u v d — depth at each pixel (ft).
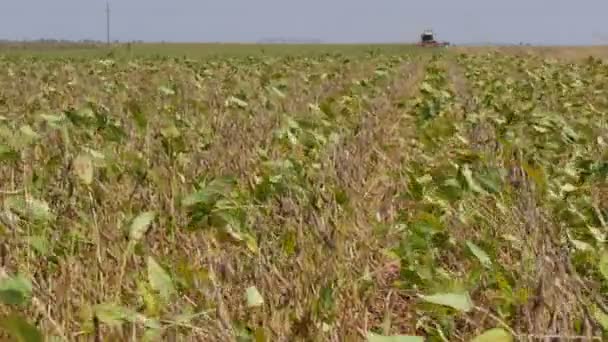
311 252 12.85
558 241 13.24
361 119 27.66
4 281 7.70
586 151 21.40
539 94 39.55
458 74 59.41
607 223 14.53
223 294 11.62
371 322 12.82
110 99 35.58
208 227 11.86
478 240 13.60
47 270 11.47
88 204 14.02
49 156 17.84
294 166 15.39
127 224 11.35
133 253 11.64
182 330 9.64
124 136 18.33
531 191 15.15
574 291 10.59
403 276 11.11
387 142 26.11
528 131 23.20
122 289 11.36
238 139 21.59
